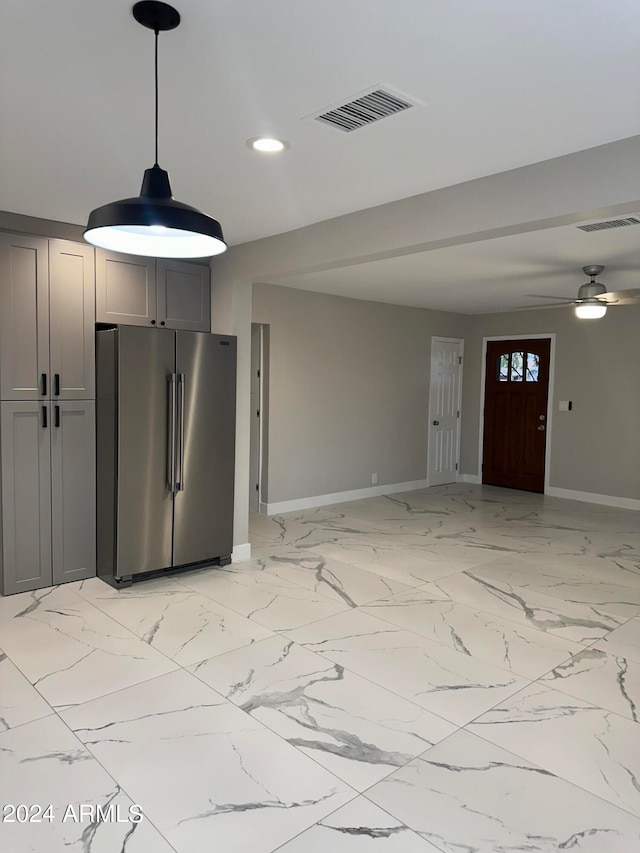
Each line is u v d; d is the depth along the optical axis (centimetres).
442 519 652
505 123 235
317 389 698
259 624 362
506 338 834
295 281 609
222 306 465
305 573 460
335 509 696
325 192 321
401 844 192
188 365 432
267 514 662
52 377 401
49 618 363
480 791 218
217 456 455
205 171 292
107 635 341
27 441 395
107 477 415
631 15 165
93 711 264
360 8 163
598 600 412
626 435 721
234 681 293
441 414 859
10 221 378
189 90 212
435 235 317
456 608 394
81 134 252
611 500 735
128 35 178
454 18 167
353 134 247
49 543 410
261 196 329
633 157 246
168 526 432
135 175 303
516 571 475
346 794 215
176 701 274
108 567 420
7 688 282
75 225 407
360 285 629
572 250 452
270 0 159
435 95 213
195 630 351
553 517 666
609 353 732
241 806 208
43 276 392
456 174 292
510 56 187
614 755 241
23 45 183
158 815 203
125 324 416
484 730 257
